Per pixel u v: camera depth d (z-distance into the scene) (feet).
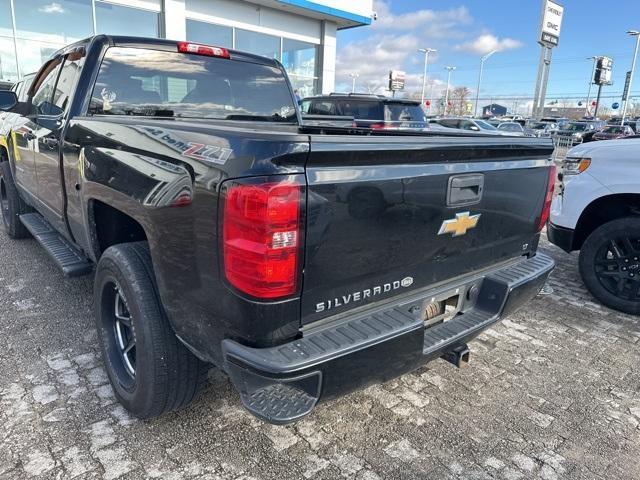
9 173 17.24
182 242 6.55
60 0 41.55
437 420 8.98
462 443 8.38
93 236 9.57
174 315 7.12
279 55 59.52
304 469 7.60
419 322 6.93
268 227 5.54
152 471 7.40
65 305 12.92
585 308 14.43
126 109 10.91
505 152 8.36
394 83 114.42
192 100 11.98
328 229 6.02
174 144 6.78
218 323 6.33
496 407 9.46
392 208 6.66
